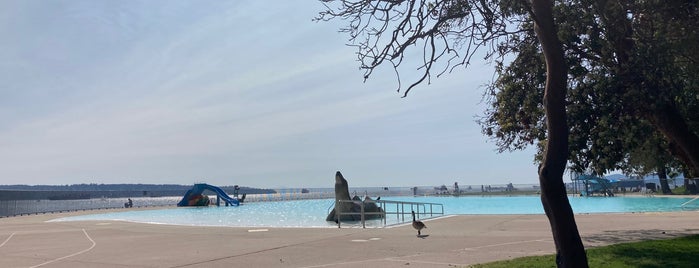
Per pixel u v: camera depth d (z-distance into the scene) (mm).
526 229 20219
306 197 74438
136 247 17328
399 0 9172
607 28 11445
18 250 17141
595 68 12438
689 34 10891
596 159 13102
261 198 70438
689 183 49156
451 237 17953
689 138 11586
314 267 12469
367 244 16641
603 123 12062
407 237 18406
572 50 12453
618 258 11844
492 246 15234
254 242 18062
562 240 6992
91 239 20375
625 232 17359
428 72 9367
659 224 20156
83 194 73188
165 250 16312
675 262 11195
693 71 11578
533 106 14305
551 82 7430
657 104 10805
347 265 12586
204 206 56688
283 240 18453
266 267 12641
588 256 12211
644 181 60562
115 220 33031
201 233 21969
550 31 7570
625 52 11430
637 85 10891
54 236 21953
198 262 13672
